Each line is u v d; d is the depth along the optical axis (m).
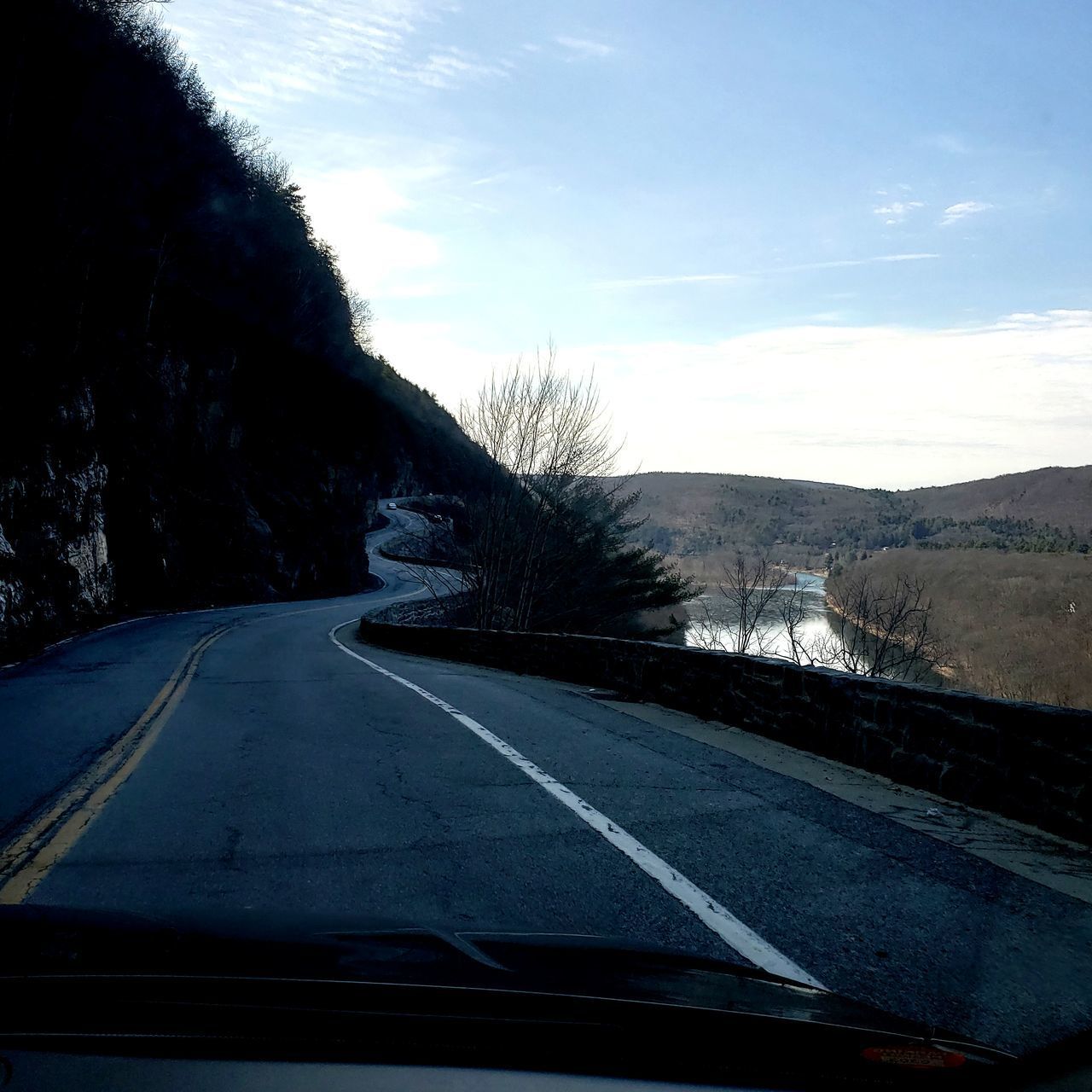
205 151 55.41
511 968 1.69
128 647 20.27
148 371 40.50
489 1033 1.39
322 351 75.12
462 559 37.19
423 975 1.54
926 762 6.62
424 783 6.50
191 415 44.34
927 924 3.89
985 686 39.22
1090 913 4.08
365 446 72.88
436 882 4.28
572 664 14.09
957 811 5.97
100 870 4.41
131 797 6.05
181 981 1.38
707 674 10.09
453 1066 1.29
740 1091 1.44
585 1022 1.46
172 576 38.31
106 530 33.97
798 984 2.11
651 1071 1.41
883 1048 1.63
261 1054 1.22
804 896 4.22
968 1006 3.08
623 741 8.42
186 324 48.12
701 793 6.30
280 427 58.62
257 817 5.51
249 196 64.62
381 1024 1.34
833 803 6.12
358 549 64.19
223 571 43.69
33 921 1.69
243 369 55.66
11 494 22.75
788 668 8.52
